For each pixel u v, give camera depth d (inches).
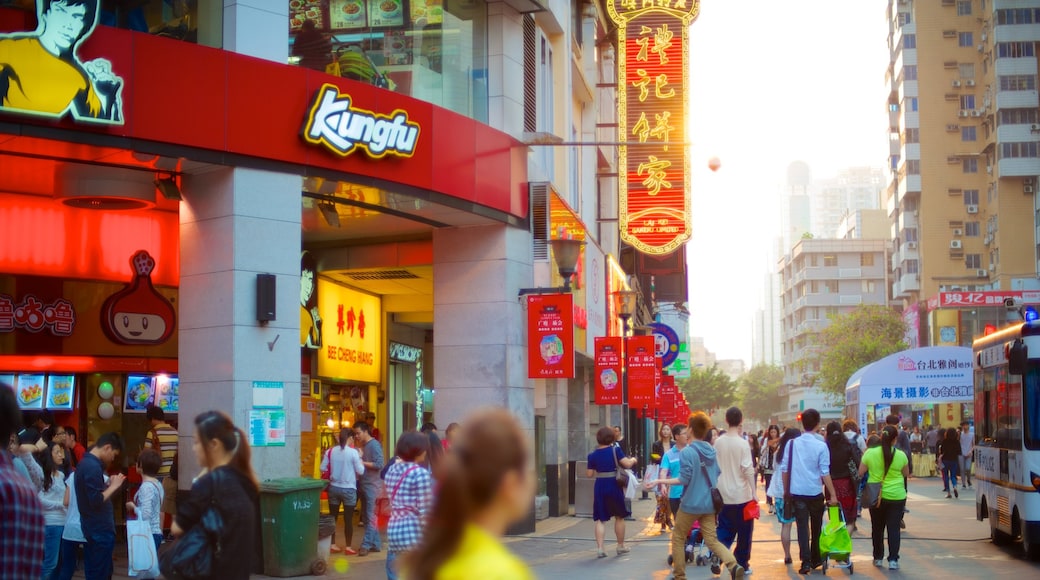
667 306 2623.0
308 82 557.9
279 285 539.8
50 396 620.7
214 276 529.7
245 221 528.4
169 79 500.4
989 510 656.4
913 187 3661.4
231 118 523.5
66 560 407.8
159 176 542.0
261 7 544.1
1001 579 510.9
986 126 3565.5
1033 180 3400.6
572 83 1046.4
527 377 752.3
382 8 661.9
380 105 601.0
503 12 745.6
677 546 472.7
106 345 645.9
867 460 553.9
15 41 449.7
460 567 104.8
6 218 598.5
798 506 527.5
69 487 411.8
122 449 403.5
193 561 221.0
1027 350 569.6
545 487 902.4
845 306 5201.8
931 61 3641.7
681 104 1069.1
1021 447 574.2
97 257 633.6
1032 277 3385.8
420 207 663.1
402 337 992.2
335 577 512.1
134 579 401.7
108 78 476.1
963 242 3599.9
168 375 671.8
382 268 783.1
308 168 560.4
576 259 733.9
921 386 1520.7
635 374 1095.0
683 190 1059.9
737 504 500.4
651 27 1079.6
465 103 717.9
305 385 778.2
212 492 225.5
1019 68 3368.6
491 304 728.3
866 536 717.3
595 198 1274.6
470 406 726.5
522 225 750.5
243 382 521.7
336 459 623.8
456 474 107.6
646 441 1660.9
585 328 930.7
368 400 912.3
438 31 697.6
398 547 323.6
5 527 174.9
